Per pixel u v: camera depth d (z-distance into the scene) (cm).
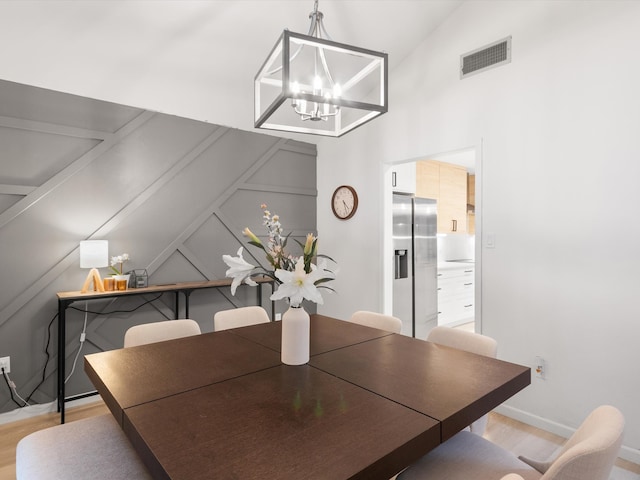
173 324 212
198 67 298
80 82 276
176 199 332
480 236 280
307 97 144
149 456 94
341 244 402
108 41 257
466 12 288
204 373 147
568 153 237
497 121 271
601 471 90
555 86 242
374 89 363
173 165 330
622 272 217
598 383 226
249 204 381
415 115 325
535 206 252
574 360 236
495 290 272
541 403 250
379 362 160
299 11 271
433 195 494
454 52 296
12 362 260
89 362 158
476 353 183
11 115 257
